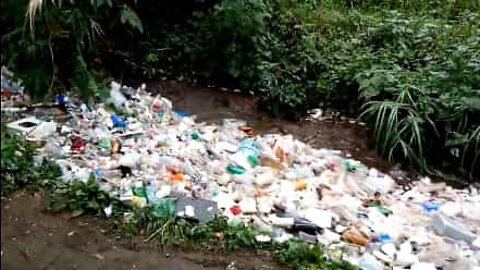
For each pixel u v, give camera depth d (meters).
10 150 3.58
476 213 3.89
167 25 5.79
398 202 4.03
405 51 5.54
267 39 5.55
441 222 3.64
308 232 3.42
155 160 3.87
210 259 3.15
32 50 4.18
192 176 3.79
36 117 4.21
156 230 3.29
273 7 5.97
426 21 6.11
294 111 5.17
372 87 4.99
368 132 4.98
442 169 4.61
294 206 3.63
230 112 5.14
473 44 5.20
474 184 4.48
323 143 4.85
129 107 4.74
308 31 6.04
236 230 3.29
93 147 3.99
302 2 6.50
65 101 4.45
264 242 3.25
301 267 3.10
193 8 5.86
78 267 3.04
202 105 5.20
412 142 4.59
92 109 4.46
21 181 3.53
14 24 4.17
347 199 3.85
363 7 6.83
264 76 5.36
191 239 3.26
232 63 5.42
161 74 5.59
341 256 3.19
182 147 4.20
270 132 4.91
